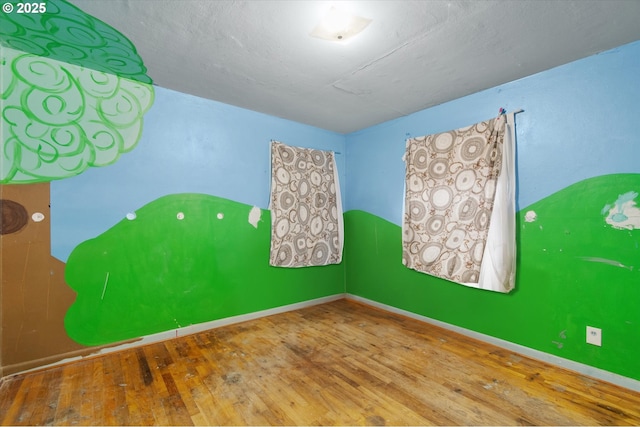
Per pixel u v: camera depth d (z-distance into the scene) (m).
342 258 3.99
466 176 2.63
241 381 1.97
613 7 1.55
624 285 1.92
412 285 3.18
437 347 2.48
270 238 3.30
